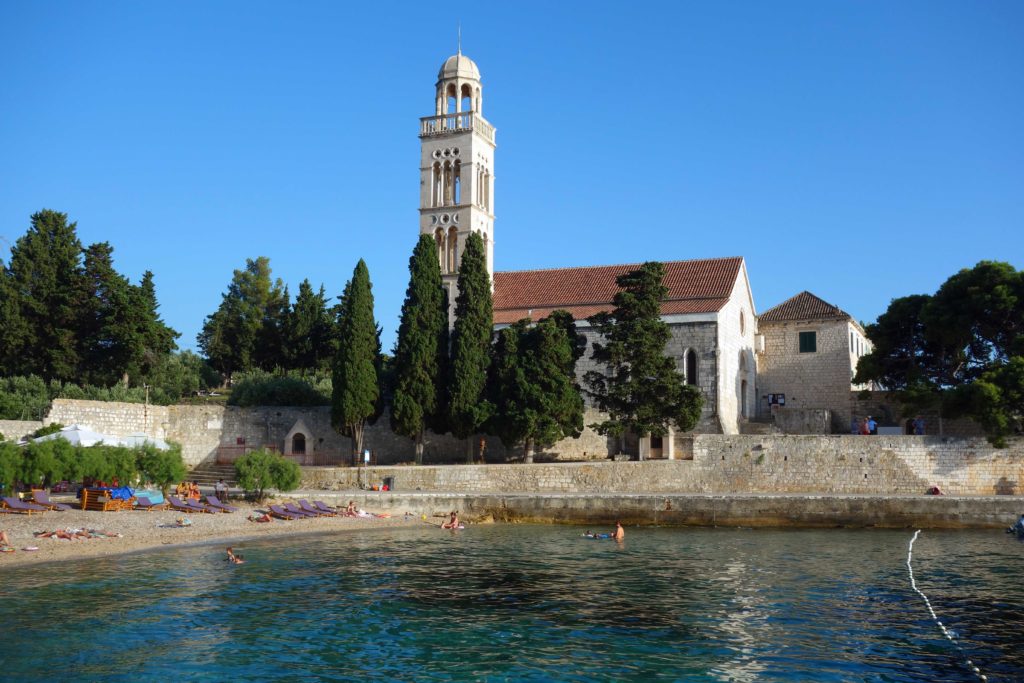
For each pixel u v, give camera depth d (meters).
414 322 79.38
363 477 71.06
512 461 80.94
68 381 86.50
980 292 72.88
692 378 81.88
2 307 82.62
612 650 30.70
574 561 47.72
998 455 67.31
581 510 64.69
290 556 48.09
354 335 80.06
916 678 27.95
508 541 55.12
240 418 83.44
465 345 78.06
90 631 32.28
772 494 66.88
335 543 53.22
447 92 93.06
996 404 66.94
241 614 35.09
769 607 36.78
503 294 95.12
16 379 78.38
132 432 78.56
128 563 44.66
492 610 36.16
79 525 51.88
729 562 47.44
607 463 70.50
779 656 30.09
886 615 35.44
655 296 74.00
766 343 93.81
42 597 37.06
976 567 45.62
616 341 73.50
